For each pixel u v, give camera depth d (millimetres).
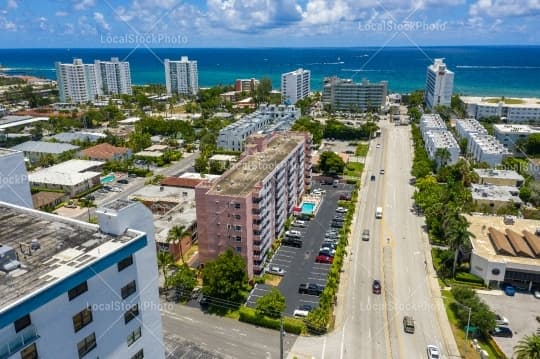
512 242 107688
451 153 188875
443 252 113125
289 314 92562
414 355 80812
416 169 182250
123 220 47500
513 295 99500
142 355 52156
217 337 85438
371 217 143875
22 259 42469
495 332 85812
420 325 89250
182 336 85500
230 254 96938
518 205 143750
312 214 145500
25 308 33938
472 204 143625
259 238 104438
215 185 107000
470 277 104625
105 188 171125
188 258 117438
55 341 39438
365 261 115250
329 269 112125
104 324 45125
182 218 129500
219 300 95625
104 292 44281
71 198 161250
